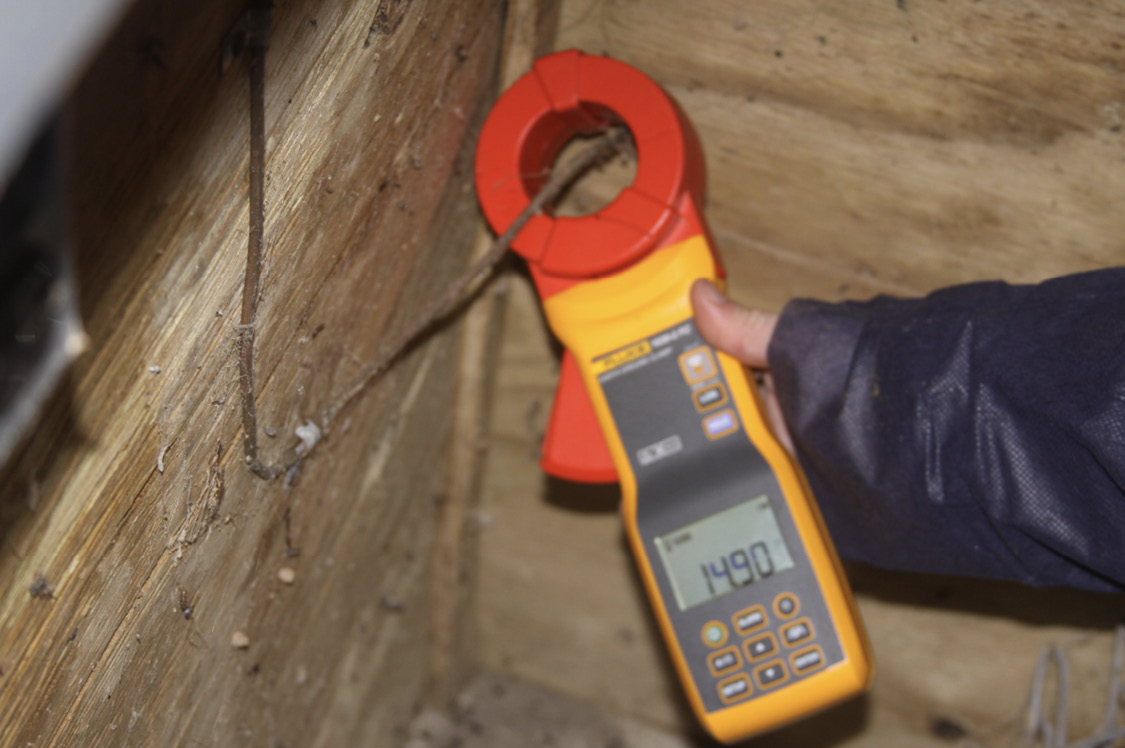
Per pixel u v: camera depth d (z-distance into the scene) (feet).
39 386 0.90
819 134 2.45
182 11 1.51
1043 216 2.39
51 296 0.91
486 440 3.24
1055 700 3.01
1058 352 1.88
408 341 2.49
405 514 3.01
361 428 2.51
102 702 1.75
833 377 2.16
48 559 1.53
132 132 1.47
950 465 2.05
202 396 1.77
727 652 2.35
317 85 1.84
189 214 1.63
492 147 2.36
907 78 2.28
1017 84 2.21
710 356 2.38
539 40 2.49
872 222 2.56
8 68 0.73
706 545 2.38
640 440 2.42
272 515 2.19
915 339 2.07
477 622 3.71
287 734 2.67
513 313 2.98
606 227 2.31
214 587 2.05
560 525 3.37
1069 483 1.90
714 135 2.54
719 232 2.74
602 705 3.67
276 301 1.90
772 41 2.33
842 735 3.37
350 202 2.05
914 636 3.08
